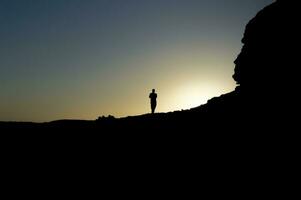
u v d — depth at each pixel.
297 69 20.52
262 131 18.98
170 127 27.28
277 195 12.77
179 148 22.14
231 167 16.72
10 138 29.50
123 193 17.41
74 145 27.11
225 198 13.84
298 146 15.60
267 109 20.91
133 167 21.06
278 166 14.87
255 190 13.70
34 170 22.33
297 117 17.75
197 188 15.74
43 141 28.59
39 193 18.66
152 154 22.48
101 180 19.88
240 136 20.00
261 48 25.33
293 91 19.78
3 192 18.97
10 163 23.62
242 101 25.27
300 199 11.98
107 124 32.47
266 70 23.84
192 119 27.62
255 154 16.98
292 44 21.98
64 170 22.08
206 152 19.89
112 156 23.75
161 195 16.11
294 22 22.66
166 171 19.06
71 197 17.84
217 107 28.19
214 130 23.00
